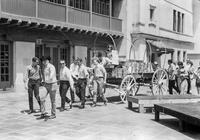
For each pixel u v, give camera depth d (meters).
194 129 9.06
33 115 11.07
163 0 33.19
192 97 12.23
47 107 13.01
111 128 9.10
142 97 12.33
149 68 16.66
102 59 14.52
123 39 27.27
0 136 8.09
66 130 8.80
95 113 11.61
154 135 8.31
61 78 11.93
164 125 9.59
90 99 15.53
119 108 12.88
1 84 18.06
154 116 11.10
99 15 24.33
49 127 9.16
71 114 11.36
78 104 13.91
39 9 19.00
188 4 41.62
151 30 30.09
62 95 11.96
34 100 15.16
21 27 18.91
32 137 8.01
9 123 9.70
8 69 18.50
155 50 29.44
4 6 16.78
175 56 37.28
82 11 22.64
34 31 19.83
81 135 8.25
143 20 28.50
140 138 8.00
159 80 16.61
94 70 13.50
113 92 19.50
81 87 12.85
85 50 24.17
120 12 27.62
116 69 14.63
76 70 13.06
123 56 27.11
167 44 34.75
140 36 27.92
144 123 9.88
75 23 21.94
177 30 38.34
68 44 22.77
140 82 15.66
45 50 21.25
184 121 8.78
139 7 27.88
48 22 19.39
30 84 11.33
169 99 11.85
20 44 18.92
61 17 20.70
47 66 10.35
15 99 15.52
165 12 33.97
